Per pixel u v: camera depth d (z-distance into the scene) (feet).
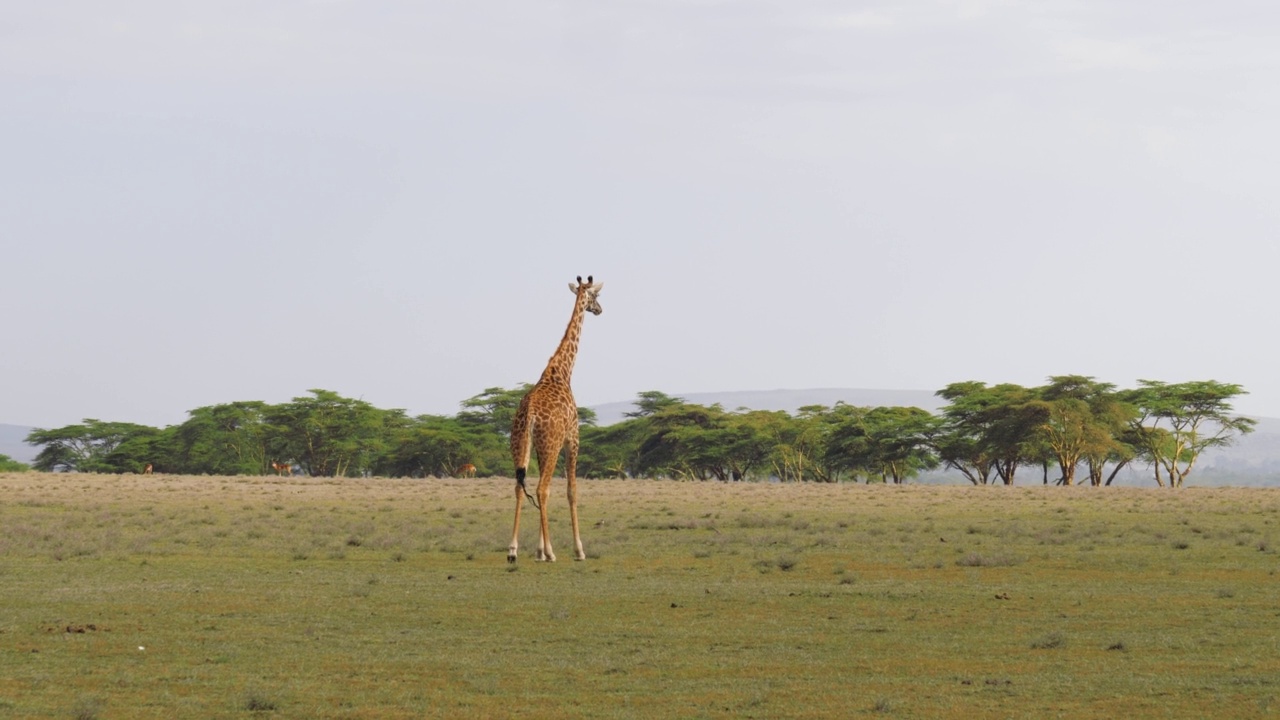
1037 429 619.26
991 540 205.36
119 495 339.77
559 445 177.47
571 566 165.99
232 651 98.53
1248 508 304.30
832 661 95.14
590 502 340.80
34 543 190.60
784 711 78.79
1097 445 610.24
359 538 199.31
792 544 196.95
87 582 143.33
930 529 229.45
